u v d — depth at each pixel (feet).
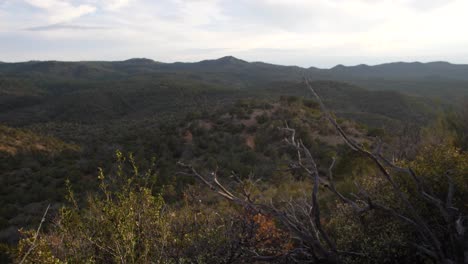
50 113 334.24
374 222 11.74
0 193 63.93
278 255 10.53
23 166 84.94
